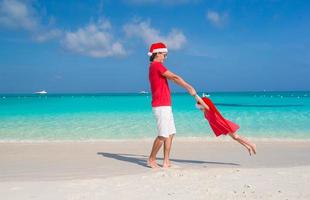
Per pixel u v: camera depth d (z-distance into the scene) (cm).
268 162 757
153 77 650
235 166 701
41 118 1905
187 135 1272
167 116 650
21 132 1383
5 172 659
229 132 671
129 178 564
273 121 1703
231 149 945
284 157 824
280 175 576
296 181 533
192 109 2433
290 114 2062
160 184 520
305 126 1515
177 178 556
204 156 840
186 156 840
